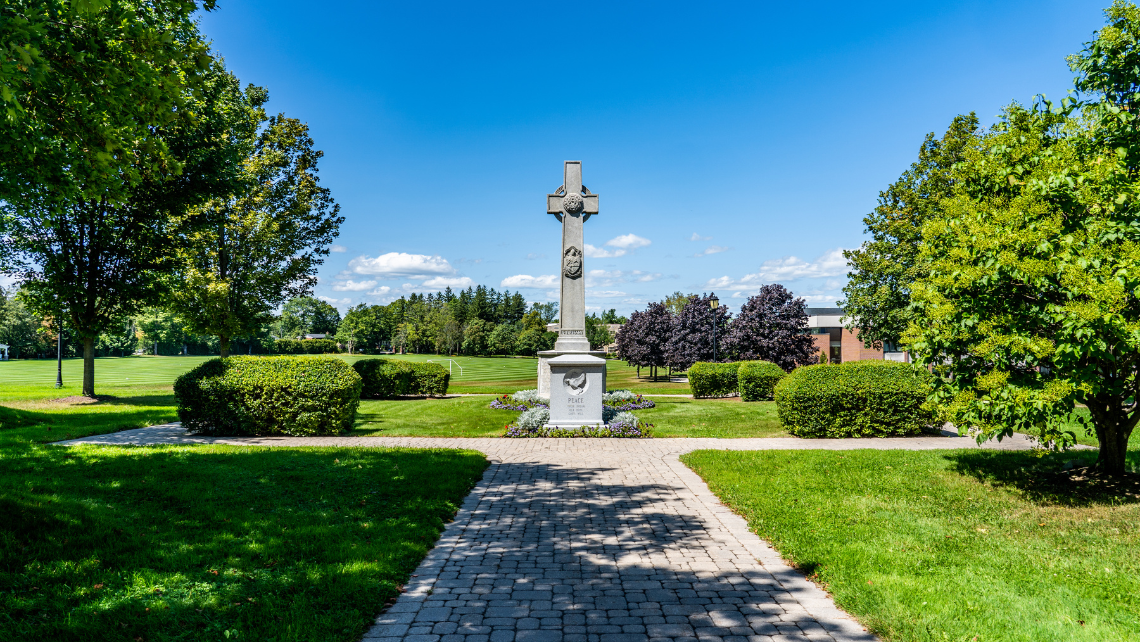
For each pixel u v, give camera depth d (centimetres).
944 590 518
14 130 725
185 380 1473
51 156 793
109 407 2188
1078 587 523
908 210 2389
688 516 789
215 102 2241
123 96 755
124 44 776
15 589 483
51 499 711
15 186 797
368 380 2531
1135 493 808
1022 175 812
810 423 1432
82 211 2241
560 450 1283
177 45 825
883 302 2473
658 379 4912
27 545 570
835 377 1458
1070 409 729
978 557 603
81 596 482
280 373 1498
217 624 451
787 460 1090
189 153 2156
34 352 9931
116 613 455
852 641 442
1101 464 911
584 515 794
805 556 612
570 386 1541
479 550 654
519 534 712
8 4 643
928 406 921
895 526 712
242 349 11425
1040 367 837
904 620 460
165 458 1015
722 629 463
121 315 2481
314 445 1308
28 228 2209
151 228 2367
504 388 3503
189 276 2677
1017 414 751
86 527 632
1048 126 875
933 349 856
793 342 3556
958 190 934
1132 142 759
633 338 4909
